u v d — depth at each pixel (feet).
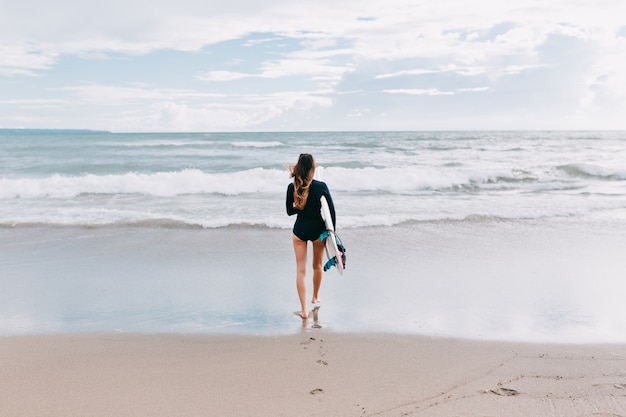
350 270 23.24
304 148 114.11
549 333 15.69
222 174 54.65
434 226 33.04
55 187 47.39
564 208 38.91
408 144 134.72
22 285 20.85
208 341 15.01
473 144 138.21
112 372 12.74
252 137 179.52
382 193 47.47
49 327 16.15
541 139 183.01
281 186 49.70
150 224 33.12
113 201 42.29
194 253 26.37
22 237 29.78
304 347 14.55
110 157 86.79
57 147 114.73
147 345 14.66
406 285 20.93
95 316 17.24
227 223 33.12
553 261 24.82
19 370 12.84
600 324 16.51
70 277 22.07
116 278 21.94
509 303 18.66
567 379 12.29
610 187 51.62
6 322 16.62
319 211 17.78
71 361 13.44
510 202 41.73
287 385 11.98
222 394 11.48
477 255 25.99
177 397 11.31
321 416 10.41
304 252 18.20
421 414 10.46
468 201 42.32
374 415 10.44
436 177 54.34
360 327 16.28
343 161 76.43
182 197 44.62
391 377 12.46
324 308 18.20
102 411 10.65
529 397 11.26
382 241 28.99
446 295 19.61
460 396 11.36
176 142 138.21
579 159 83.30
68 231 31.30
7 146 118.01
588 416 10.32
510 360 13.56
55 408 10.79
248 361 13.50
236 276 22.31
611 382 12.10
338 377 12.46
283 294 19.84
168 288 20.52
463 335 15.52
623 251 26.81
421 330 15.98
